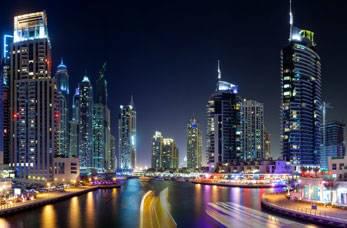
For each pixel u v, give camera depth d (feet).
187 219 458.09
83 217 479.41
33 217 469.16
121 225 425.28
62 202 650.02
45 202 593.83
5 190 639.76
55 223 432.25
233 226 390.21
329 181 465.88
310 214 382.83
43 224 423.64
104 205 611.06
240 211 496.64
